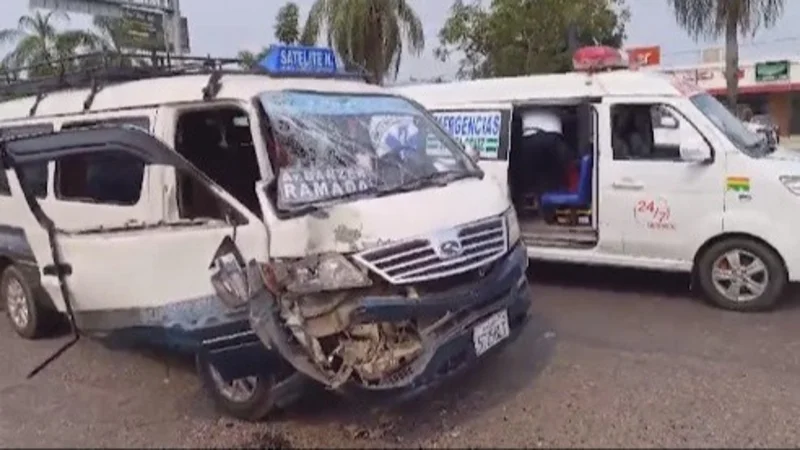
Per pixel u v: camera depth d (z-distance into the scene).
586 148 7.60
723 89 36.50
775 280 6.46
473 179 5.11
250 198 4.70
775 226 6.37
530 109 7.65
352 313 4.05
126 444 4.34
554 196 7.78
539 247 7.52
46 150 5.05
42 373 5.63
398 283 4.14
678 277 7.86
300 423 4.54
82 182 5.17
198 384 5.30
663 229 6.85
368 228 4.20
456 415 4.59
